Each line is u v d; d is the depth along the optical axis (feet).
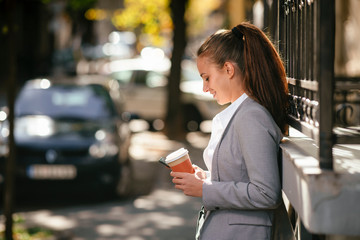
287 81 8.41
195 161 36.88
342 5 23.89
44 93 28.71
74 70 92.12
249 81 7.76
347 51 23.72
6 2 18.56
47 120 26.63
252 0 16.55
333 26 5.80
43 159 24.81
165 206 25.05
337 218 5.59
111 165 25.35
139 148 42.34
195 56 8.23
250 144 7.32
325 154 5.90
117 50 119.24
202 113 50.52
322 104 5.89
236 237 7.64
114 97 29.81
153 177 31.81
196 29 93.81
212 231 7.79
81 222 22.25
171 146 43.14
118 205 25.17
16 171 24.71
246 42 7.82
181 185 7.79
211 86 8.05
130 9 58.03
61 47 107.14
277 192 7.28
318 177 5.61
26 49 80.38
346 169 5.86
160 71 51.78
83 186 25.07
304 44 7.38
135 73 51.70
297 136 9.02
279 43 9.23
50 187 24.99
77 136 25.66
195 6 87.10
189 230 21.16
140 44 85.25
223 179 7.70
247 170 7.47
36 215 23.36
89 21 105.81
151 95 51.03
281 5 9.21
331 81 5.84
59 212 23.84
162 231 20.98
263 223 7.61
